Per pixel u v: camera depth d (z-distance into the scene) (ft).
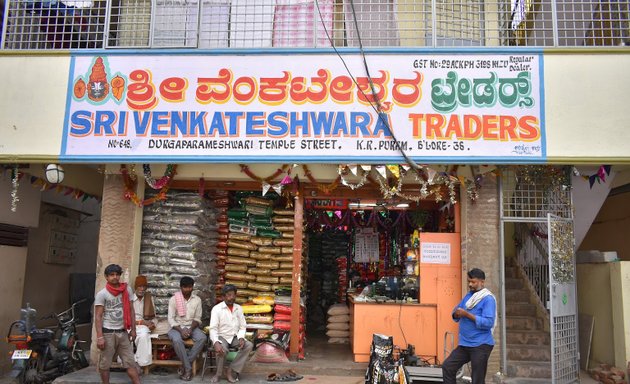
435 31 23.49
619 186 32.04
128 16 26.81
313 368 24.95
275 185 25.86
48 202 34.86
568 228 24.25
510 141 22.58
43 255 34.42
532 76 22.91
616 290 25.02
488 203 24.84
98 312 20.27
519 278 31.78
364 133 22.95
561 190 24.90
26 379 22.89
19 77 24.13
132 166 25.61
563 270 23.29
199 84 23.63
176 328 23.20
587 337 27.30
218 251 29.04
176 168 25.96
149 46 24.12
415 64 23.21
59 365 24.48
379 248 36.52
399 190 25.48
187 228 26.45
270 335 26.66
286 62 23.53
